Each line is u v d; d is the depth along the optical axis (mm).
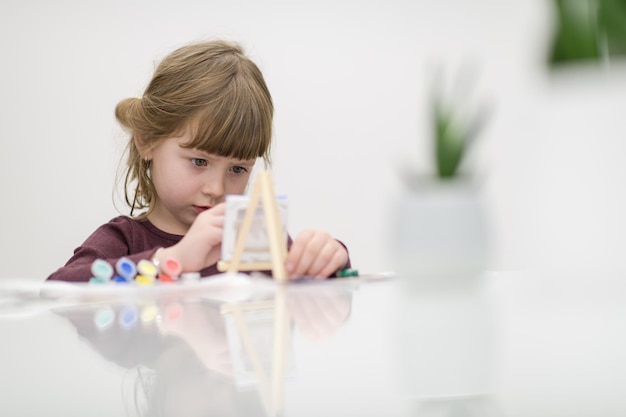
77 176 2875
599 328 446
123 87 2891
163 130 1761
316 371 331
